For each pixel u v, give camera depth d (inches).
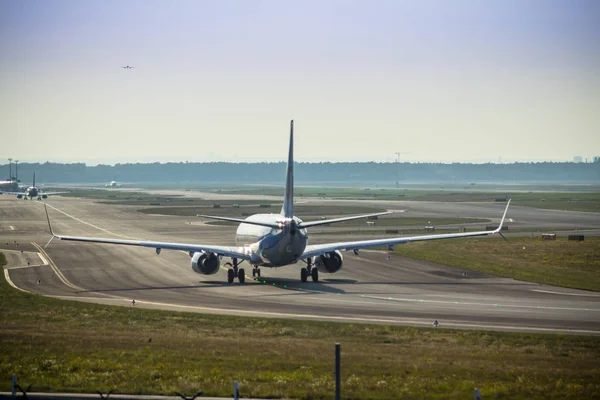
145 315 4224.9
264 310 4498.0
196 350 3193.9
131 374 2674.7
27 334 3570.4
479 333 3710.6
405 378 2664.9
